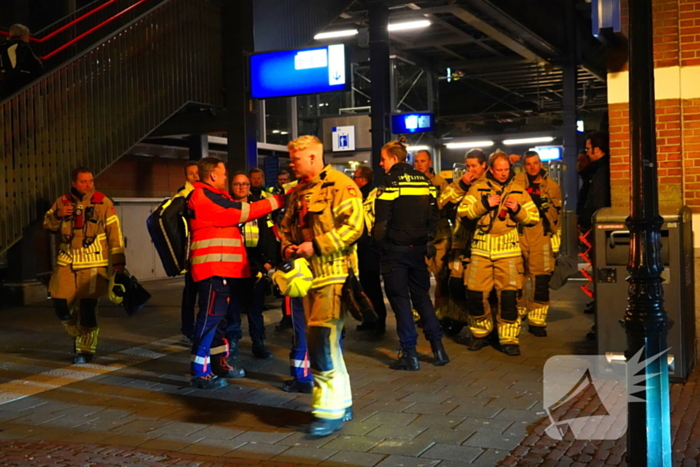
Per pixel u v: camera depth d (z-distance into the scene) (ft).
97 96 31.83
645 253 12.63
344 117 73.56
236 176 23.13
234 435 16.11
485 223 23.27
